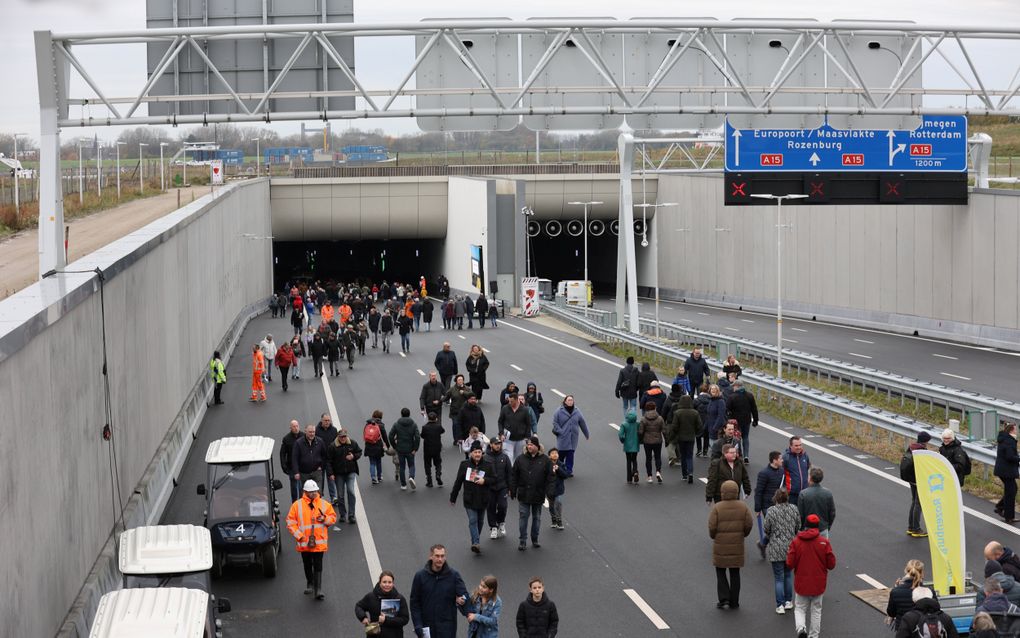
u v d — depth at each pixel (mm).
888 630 16031
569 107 29375
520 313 70312
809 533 15531
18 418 13922
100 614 11484
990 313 50594
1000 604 13680
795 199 44656
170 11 27234
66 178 95250
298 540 17719
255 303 73062
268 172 112125
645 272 96875
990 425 26078
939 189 45906
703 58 30250
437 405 29781
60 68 25438
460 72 28828
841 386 39438
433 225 94500
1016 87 31719
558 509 21766
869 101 31188
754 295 75188
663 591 18047
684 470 25500
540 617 13906
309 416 34031
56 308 16094
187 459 28531
